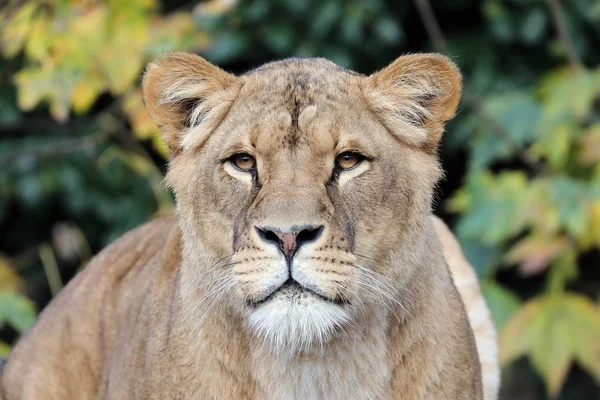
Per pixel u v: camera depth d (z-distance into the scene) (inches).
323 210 247.0
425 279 263.4
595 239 462.0
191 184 266.8
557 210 454.0
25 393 315.6
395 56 554.9
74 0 437.4
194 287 264.1
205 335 260.7
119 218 566.6
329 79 265.4
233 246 254.1
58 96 433.1
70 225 587.5
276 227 244.1
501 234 459.8
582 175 497.7
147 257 316.5
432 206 274.5
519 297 557.0
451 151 572.4
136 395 275.9
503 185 470.3
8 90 556.7
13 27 434.0
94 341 311.0
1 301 430.6
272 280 246.5
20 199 580.1
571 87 475.5
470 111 537.0
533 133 494.3
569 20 545.6
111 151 522.3
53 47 438.3
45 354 317.1
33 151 525.7
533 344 454.0
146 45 446.6
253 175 256.7
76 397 309.3
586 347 452.1
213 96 268.1
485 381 319.0
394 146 264.5
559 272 471.5
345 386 259.8
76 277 334.3
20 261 590.6
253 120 257.4
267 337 256.8
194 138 269.1
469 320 295.7
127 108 461.7
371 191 256.7
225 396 261.3
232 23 532.4
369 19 525.0
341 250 248.5
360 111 261.9
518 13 546.3
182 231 271.0
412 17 571.8
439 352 260.2
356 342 257.9
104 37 438.3
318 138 252.8
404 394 259.8
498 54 561.6
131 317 296.5
